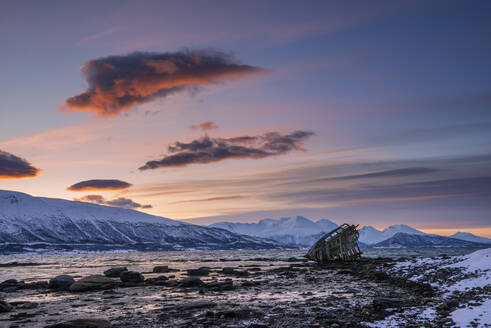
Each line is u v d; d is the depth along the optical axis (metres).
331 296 23.61
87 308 21.19
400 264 37.22
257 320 16.47
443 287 22.11
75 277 49.44
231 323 15.90
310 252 72.81
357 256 64.38
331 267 54.62
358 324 15.02
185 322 16.33
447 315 15.20
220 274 49.53
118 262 107.81
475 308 15.30
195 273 49.06
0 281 45.81
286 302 21.69
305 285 31.41
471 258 26.16
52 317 18.38
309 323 15.62
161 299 24.61
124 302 23.50
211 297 24.92
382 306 18.20
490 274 20.48
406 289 25.06
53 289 32.81
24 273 61.56
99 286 31.73
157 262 103.56
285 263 81.69
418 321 14.94
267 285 32.41
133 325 15.95
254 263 85.88
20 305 22.64
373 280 32.59
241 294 26.23
